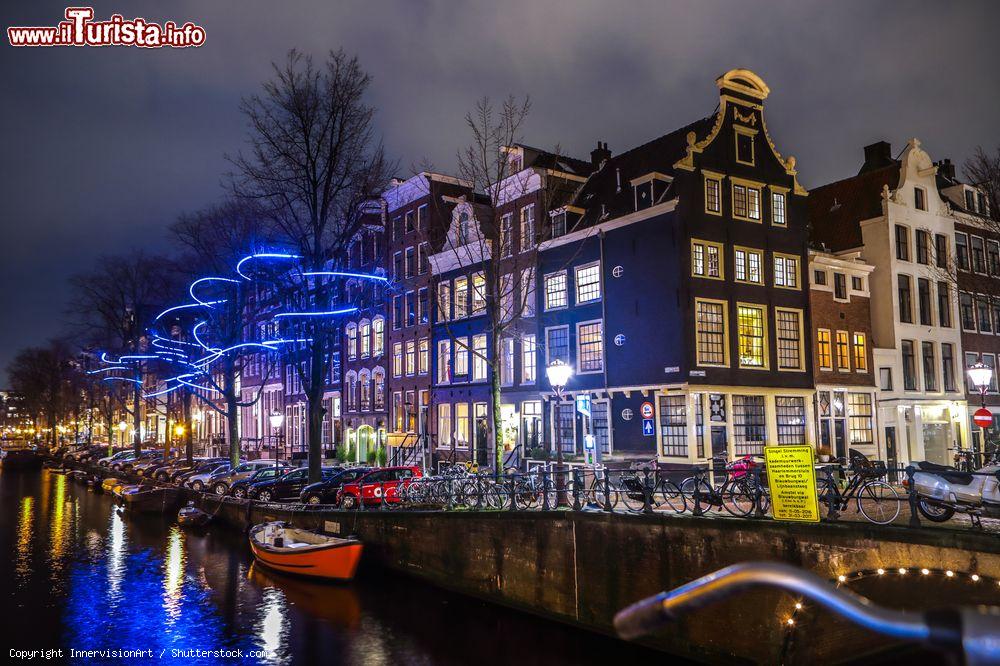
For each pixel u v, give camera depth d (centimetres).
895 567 1288
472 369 3934
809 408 3177
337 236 3269
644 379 2992
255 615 2009
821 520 1429
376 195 3378
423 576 2277
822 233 3934
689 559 1602
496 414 2377
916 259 3769
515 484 2112
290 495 3356
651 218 3019
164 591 2275
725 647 1516
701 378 2864
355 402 5050
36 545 3078
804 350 3209
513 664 1636
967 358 4009
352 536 2473
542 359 3491
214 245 4094
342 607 2072
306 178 3131
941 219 3938
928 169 3897
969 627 139
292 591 2252
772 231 3192
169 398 6266
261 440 6016
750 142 3194
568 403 3344
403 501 2683
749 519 1510
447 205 4375
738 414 2986
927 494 1476
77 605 2123
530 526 1953
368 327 4962
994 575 1177
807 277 3272
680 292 2875
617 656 1650
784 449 1484
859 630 1120
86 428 11312
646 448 2983
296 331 3538
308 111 3094
